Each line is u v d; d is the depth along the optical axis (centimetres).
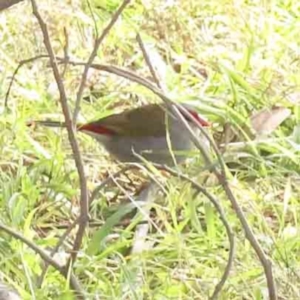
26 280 648
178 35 1009
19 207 722
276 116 897
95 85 938
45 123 825
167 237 699
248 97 928
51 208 756
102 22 1009
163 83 925
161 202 777
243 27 1037
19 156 809
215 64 964
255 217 741
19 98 888
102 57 976
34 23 948
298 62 990
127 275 651
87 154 837
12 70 920
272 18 1058
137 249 698
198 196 746
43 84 923
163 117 822
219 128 881
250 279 671
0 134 825
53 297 633
